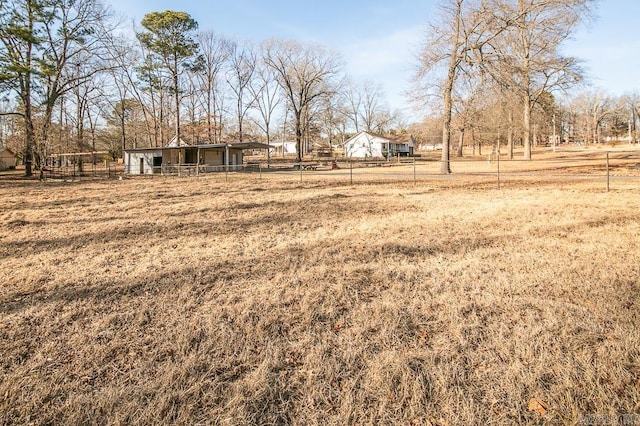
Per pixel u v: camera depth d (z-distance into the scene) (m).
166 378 2.34
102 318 3.26
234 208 9.76
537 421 1.97
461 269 4.44
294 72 40.88
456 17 19.86
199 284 4.09
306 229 7.02
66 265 4.90
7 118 38.34
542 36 20.38
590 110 79.00
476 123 20.95
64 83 26.41
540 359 2.49
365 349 2.69
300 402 2.15
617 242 5.38
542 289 3.75
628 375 2.31
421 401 2.14
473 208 8.89
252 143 30.80
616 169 19.94
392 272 4.38
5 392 2.25
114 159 50.41
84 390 2.27
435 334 2.91
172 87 38.16
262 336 2.90
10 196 13.51
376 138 56.75
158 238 6.46
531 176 17.75
